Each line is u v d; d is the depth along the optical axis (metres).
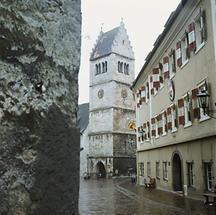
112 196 28.84
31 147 2.70
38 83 2.83
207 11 20.69
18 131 2.63
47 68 2.92
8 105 2.59
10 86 2.63
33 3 2.87
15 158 2.58
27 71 2.76
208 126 20.78
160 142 32.81
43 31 2.92
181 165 26.33
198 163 22.61
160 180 33.28
